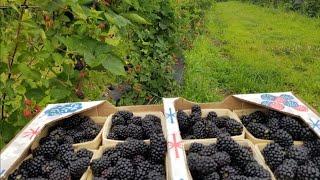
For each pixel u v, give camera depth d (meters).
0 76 0.36
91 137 0.35
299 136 0.34
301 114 0.36
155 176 0.28
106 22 0.44
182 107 0.40
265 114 0.39
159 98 0.67
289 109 0.36
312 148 0.32
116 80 0.58
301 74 0.92
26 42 0.37
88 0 0.41
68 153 0.31
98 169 0.30
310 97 0.78
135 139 0.33
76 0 0.36
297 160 0.30
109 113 0.40
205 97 0.73
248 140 0.33
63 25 0.41
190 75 0.83
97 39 0.41
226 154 0.29
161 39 0.78
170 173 0.28
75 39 0.38
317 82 0.86
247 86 0.82
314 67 0.97
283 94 0.40
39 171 0.30
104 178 0.29
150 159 0.32
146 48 0.69
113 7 0.50
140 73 0.64
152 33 0.78
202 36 1.32
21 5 0.35
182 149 0.30
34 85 0.39
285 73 0.92
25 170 0.30
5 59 0.36
